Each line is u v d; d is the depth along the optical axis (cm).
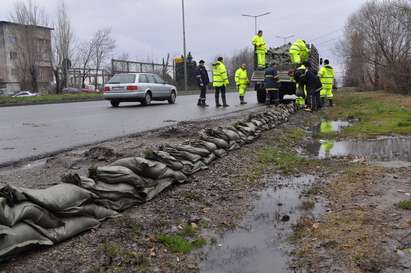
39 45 4978
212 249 373
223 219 444
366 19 3662
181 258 353
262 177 618
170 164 534
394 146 871
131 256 342
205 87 1895
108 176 437
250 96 3061
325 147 891
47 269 313
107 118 1339
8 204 325
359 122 1293
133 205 452
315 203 493
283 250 370
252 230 416
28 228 329
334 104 2080
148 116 1402
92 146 799
